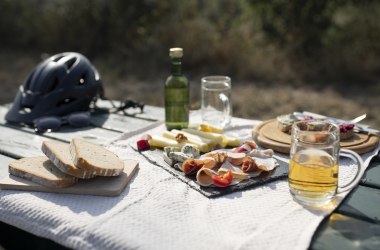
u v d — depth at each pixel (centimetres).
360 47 534
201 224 100
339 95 463
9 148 159
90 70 198
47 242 114
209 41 565
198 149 137
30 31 673
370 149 139
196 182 120
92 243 97
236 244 92
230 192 116
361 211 105
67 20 636
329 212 104
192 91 481
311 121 115
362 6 527
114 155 130
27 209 109
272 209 106
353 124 147
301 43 541
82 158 113
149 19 601
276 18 545
